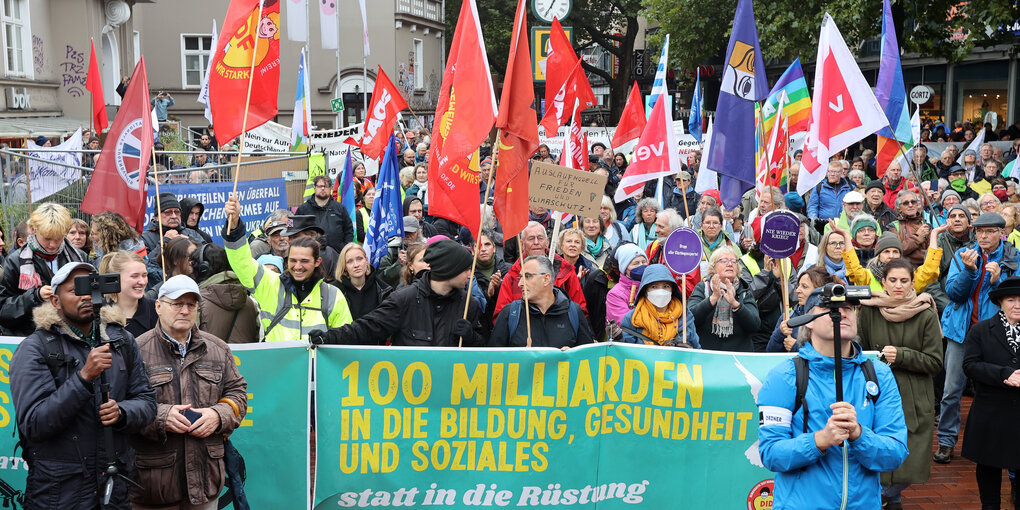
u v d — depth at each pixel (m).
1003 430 6.35
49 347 4.37
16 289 6.74
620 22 44.97
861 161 17.50
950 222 8.66
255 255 8.62
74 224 7.33
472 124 6.54
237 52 7.75
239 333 6.16
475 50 6.55
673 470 5.96
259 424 5.66
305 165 14.32
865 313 6.54
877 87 9.89
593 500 5.91
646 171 7.97
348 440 5.73
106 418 4.31
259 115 7.85
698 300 7.27
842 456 4.29
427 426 5.79
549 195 6.87
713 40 31.78
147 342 4.84
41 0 22.67
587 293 7.90
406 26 37.72
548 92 13.01
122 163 6.89
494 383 5.80
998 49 29.22
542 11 21.88
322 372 5.71
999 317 6.46
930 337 6.35
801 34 22.98
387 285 7.88
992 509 6.56
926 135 26.14
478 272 8.02
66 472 4.33
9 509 5.51
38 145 17.62
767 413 4.34
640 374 5.92
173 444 4.81
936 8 21.38
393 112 13.88
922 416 6.34
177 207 9.03
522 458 5.85
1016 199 12.53
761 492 6.00
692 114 17.77
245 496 5.20
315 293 6.45
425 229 11.06
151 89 35.41
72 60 23.80
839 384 4.13
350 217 11.45
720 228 9.41
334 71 35.75
